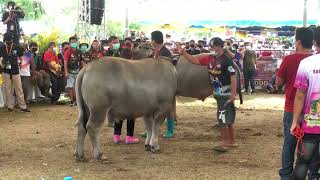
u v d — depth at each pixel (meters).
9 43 13.99
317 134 5.34
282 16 31.19
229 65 8.60
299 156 5.50
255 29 31.55
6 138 10.21
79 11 19.58
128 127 9.56
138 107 8.20
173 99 9.37
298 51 6.18
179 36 32.28
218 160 8.28
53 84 16.06
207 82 10.47
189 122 12.45
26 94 15.56
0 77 14.12
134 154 8.69
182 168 7.71
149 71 8.33
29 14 32.16
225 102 8.83
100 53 14.97
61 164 7.93
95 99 7.71
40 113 13.98
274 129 11.48
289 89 6.14
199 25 32.38
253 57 20.58
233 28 31.89
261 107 15.89
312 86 5.30
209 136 10.48
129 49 10.76
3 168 7.66
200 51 16.20
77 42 15.76
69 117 13.30
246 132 11.03
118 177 7.13
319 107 5.30
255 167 7.83
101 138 10.20
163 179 7.04
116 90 7.84
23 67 15.23
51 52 16.16
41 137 10.34
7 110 14.38
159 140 10.01
